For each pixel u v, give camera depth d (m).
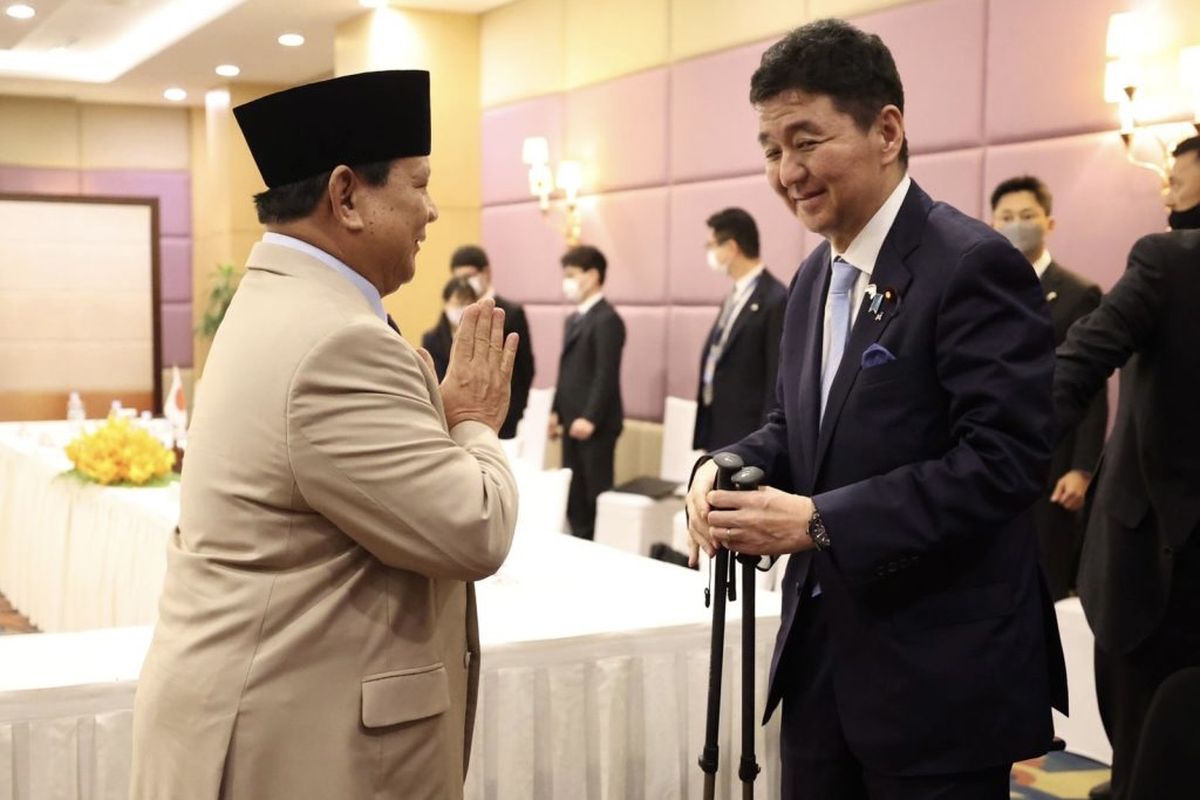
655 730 2.50
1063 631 3.89
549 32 7.57
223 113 11.28
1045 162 4.62
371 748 1.55
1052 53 4.59
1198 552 2.53
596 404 6.15
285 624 1.54
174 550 1.64
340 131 1.58
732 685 2.57
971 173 4.93
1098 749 3.82
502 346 1.76
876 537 1.59
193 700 1.54
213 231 11.78
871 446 1.69
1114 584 2.66
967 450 1.59
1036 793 3.56
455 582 1.72
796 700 1.85
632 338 6.97
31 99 12.20
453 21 8.21
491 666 2.36
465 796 2.35
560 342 7.57
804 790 1.84
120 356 10.30
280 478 1.52
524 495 3.79
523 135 7.85
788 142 1.67
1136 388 2.61
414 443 1.53
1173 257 2.49
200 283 12.53
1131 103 4.23
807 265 1.94
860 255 1.73
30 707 2.10
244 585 1.54
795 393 1.86
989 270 1.62
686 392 6.61
